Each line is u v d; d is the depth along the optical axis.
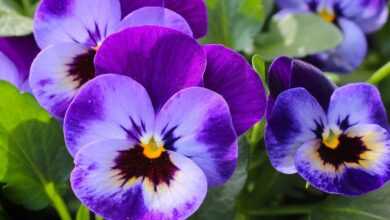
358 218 0.26
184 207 0.22
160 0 0.24
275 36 0.32
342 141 0.24
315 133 0.24
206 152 0.22
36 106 0.25
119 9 0.24
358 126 0.24
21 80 0.27
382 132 0.24
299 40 0.31
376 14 0.34
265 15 0.33
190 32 0.23
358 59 0.34
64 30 0.25
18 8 0.31
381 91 0.34
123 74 0.22
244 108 0.23
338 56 0.33
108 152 0.22
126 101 0.22
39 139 0.25
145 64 0.22
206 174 0.22
